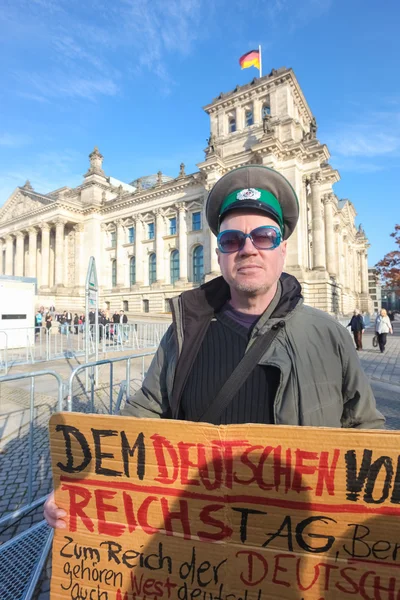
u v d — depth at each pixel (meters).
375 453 1.46
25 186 64.44
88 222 57.50
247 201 1.92
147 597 1.62
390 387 10.26
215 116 46.41
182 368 1.94
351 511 1.47
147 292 49.94
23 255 62.50
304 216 38.19
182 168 47.59
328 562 1.48
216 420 1.75
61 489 1.78
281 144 36.22
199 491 1.61
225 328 2.02
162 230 50.03
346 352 1.84
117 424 1.70
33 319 19.69
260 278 1.88
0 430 6.76
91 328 23.48
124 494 1.69
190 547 1.60
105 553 1.70
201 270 45.84
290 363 1.75
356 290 75.56
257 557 1.54
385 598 1.41
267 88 41.28
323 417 1.70
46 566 3.00
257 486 1.55
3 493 4.53
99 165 61.56
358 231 78.88
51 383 10.86
